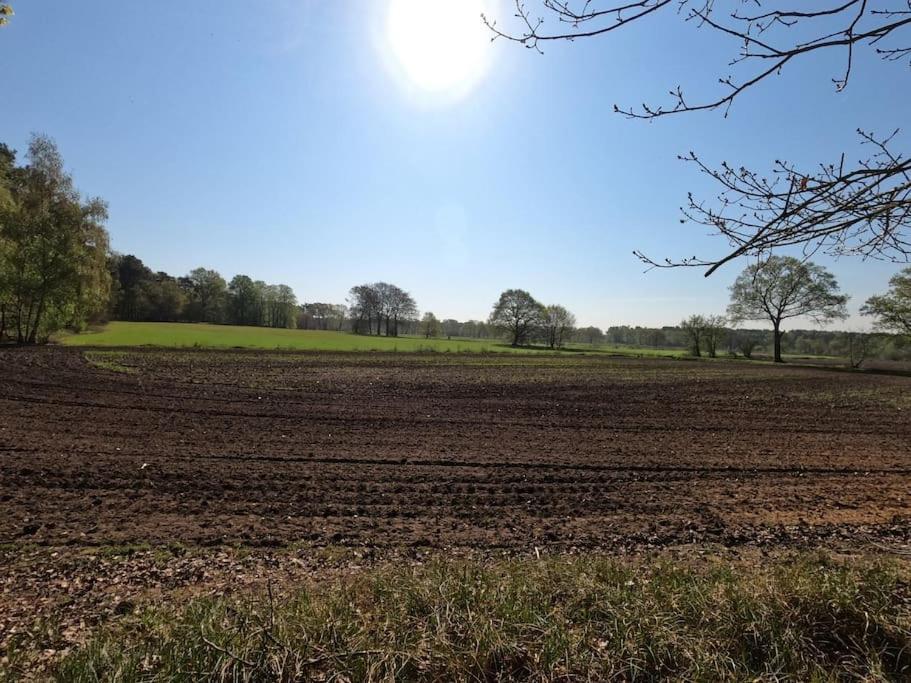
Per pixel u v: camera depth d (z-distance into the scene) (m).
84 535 5.93
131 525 6.28
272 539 6.01
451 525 6.73
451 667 3.05
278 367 27.94
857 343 51.59
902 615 3.52
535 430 13.33
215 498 7.39
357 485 8.27
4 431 10.55
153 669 3.00
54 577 4.91
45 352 29.00
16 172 36.53
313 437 11.59
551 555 5.65
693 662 3.14
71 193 36.22
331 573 5.15
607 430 13.60
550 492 8.27
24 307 34.81
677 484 8.87
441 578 4.11
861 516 7.43
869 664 3.16
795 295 52.59
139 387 17.78
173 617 3.76
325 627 3.32
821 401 20.77
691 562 5.47
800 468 10.02
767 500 8.09
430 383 23.34
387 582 4.12
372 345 56.03
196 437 11.06
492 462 9.92
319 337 68.75
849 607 3.60
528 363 38.94
